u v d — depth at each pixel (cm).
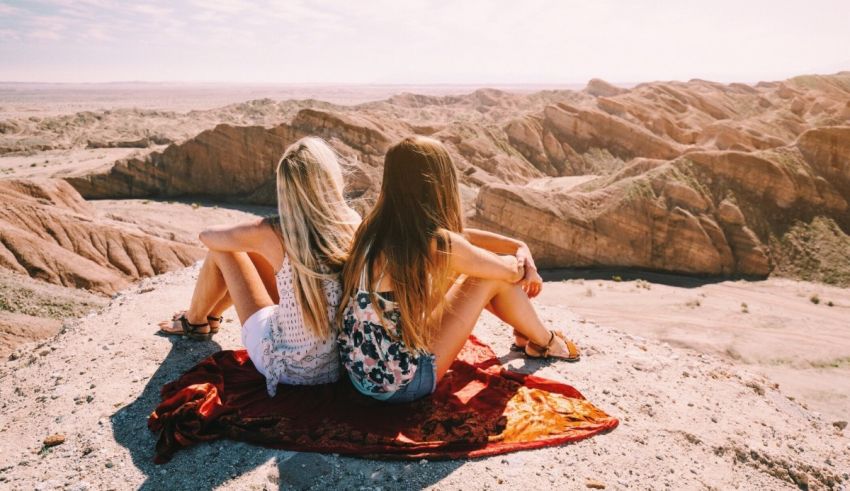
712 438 347
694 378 451
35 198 4400
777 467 337
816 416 471
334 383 307
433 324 293
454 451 279
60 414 331
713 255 4809
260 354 301
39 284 2809
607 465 290
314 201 262
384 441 275
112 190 7094
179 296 552
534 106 16638
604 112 9162
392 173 256
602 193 5091
